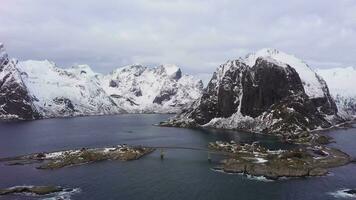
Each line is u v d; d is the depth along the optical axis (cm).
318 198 19862
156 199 19900
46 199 19862
